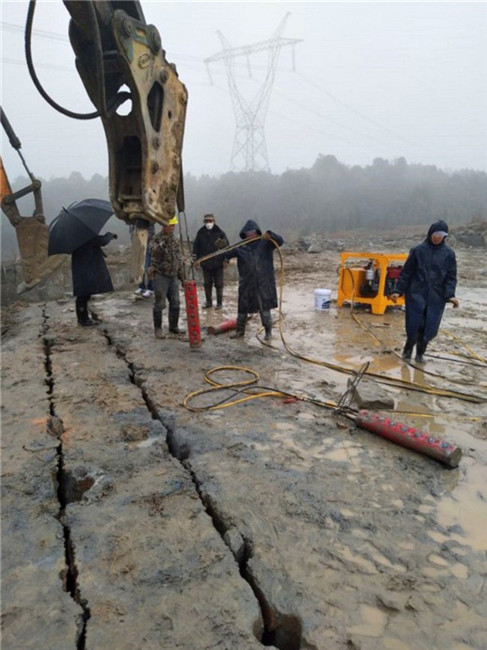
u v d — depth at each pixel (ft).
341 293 32.45
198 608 8.06
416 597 8.39
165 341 24.57
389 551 9.50
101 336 25.72
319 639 7.59
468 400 17.13
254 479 11.90
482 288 41.42
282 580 8.75
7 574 8.89
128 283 43.24
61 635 7.63
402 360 21.63
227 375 19.52
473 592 8.54
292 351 22.86
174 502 10.95
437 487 11.72
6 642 7.54
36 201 24.03
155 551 9.37
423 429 14.90
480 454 13.37
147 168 14.05
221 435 14.21
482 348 23.76
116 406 16.37
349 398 17.17
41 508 10.84
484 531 10.18
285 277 47.21
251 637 7.54
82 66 13.74
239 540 9.64
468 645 7.53
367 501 11.09
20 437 14.11
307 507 10.79
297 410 16.12
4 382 18.92
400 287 20.63
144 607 8.10
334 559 9.27
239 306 24.35
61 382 18.78
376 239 92.48
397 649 7.45
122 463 12.63
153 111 14.35
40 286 40.47
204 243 31.71
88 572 8.86
